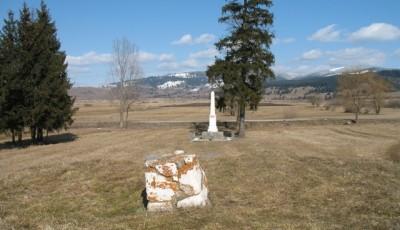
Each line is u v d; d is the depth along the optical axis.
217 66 42.44
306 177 15.58
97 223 9.74
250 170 17.19
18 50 35.94
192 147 33.47
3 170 22.50
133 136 45.34
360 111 83.56
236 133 47.97
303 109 100.38
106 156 28.36
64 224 9.57
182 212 10.85
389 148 33.25
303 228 9.02
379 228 9.09
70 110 39.72
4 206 12.94
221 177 16.09
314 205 11.86
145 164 11.70
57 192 14.92
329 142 38.44
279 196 13.13
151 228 9.09
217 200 12.71
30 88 35.72
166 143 36.94
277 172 16.53
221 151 30.19
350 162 19.30
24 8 37.44
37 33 36.94
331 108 98.56
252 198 12.98
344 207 11.41
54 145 36.84
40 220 10.26
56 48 40.47
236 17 42.38
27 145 37.69
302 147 34.06
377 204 11.39
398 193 12.59
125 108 63.09
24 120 35.88
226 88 42.09
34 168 20.73
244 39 41.59
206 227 9.05
